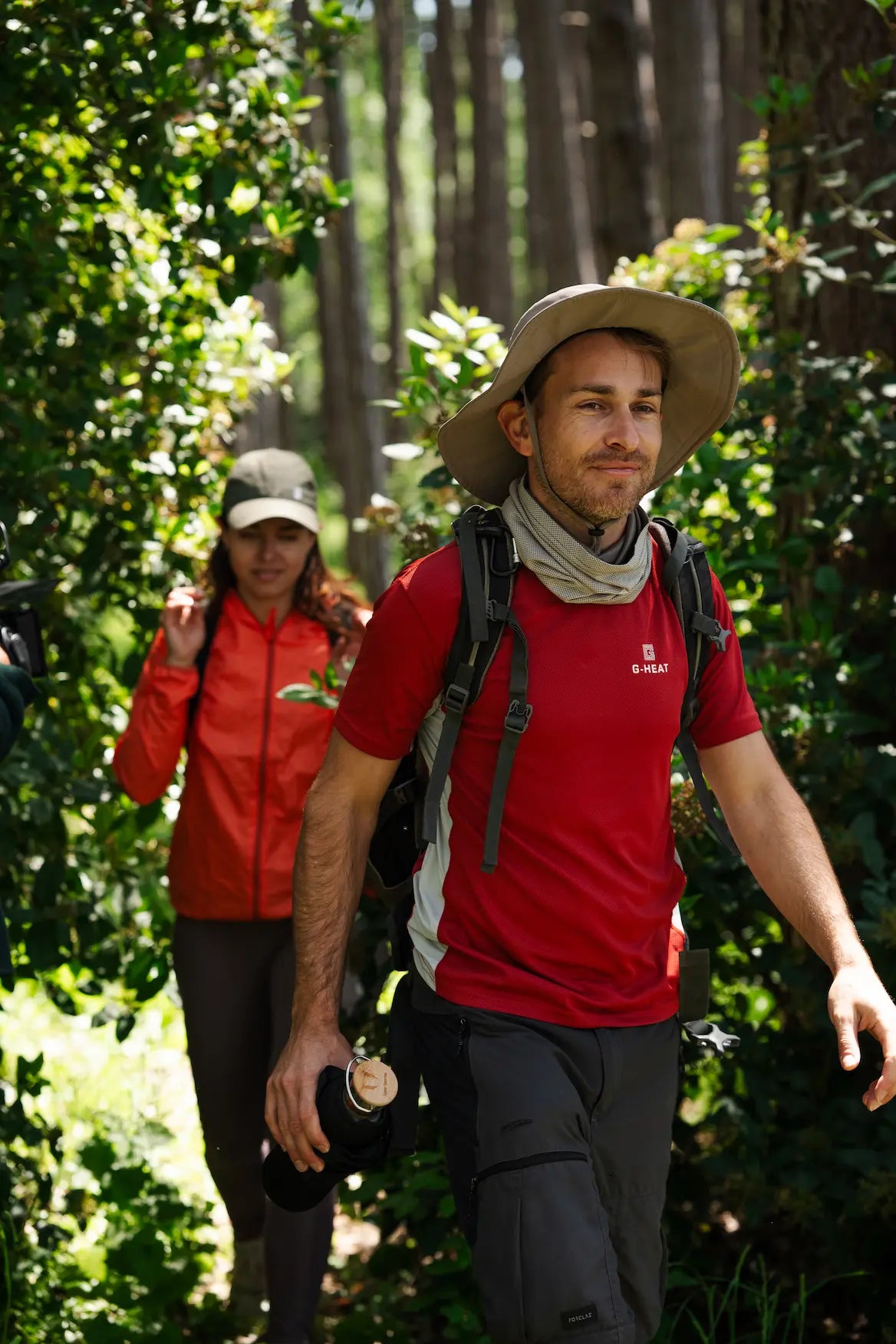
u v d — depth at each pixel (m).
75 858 5.48
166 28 4.95
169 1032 7.20
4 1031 7.01
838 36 5.32
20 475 5.38
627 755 3.20
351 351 22.02
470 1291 4.64
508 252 26.86
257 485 4.82
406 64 50.66
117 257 5.61
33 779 5.09
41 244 5.17
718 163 24.78
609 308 3.26
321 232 5.52
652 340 3.36
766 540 5.31
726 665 3.46
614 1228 3.33
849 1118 4.48
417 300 42.47
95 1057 6.79
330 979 3.34
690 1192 4.82
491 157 26.44
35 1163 4.95
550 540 3.19
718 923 4.89
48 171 5.54
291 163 5.35
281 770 4.77
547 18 19.19
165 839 5.74
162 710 4.78
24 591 4.18
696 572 3.40
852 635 5.23
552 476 3.27
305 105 5.39
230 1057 4.88
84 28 4.87
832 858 4.58
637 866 3.24
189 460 6.05
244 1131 4.92
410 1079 3.37
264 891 4.74
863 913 4.66
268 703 4.79
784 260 5.21
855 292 5.32
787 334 5.16
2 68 4.91
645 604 3.30
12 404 5.51
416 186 53.59
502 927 3.21
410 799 3.44
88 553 5.64
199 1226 5.23
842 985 3.17
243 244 5.30
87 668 6.05
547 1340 2.95
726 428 5.20
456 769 3.26
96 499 5.80
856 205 5.11
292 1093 3.23
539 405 3.32
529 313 3.28
